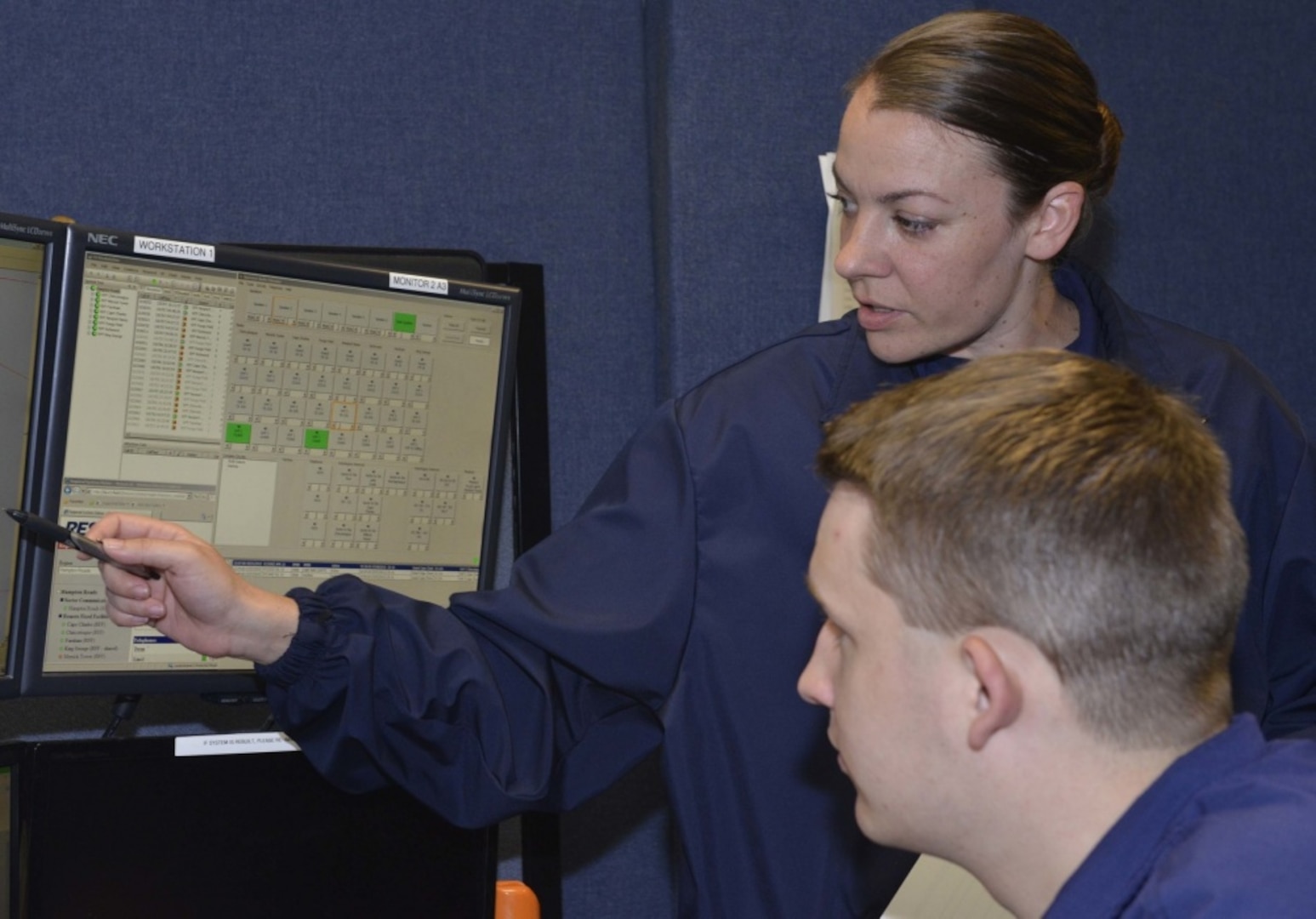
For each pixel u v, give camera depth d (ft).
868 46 5.54
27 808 3.64
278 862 3.98
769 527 3.85
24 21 4.72
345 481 4.13
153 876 3.81
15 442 3.59
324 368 4.03
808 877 3.86
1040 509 2.07
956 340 3.67
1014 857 2.21
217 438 3.89
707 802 3.87
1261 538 3.99
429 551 4.32
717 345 5.32
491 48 5.35
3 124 4.68
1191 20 6.00
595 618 3.68
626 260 5.51
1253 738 2.17
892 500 2.19
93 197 4.78
